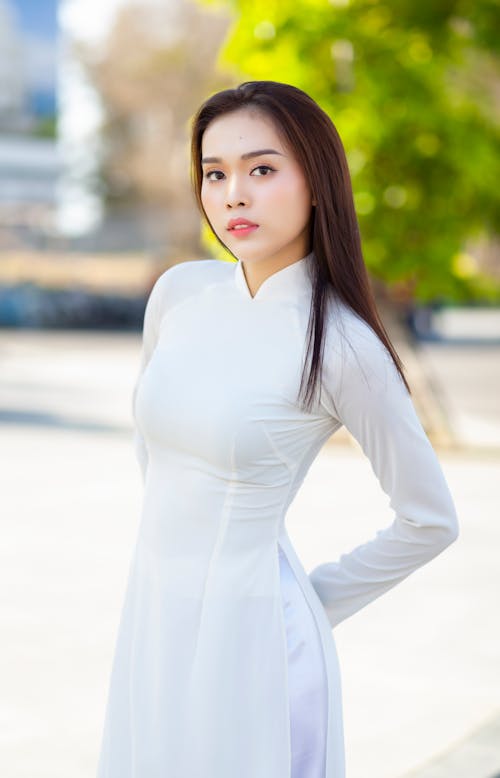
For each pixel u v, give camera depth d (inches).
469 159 425.4
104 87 1818.4
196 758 93.7
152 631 96.6
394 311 493.4
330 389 93.0
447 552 300.2
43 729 179.8
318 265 95.6
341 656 218.4
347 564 101.4
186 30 1754.4
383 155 429.1
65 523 331.3
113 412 579.8
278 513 96.2
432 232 435.2
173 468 96.4
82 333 1152.2
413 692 199.5
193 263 106.3
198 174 99.6
